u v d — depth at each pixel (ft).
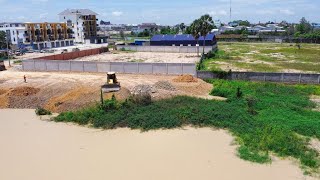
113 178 68.13
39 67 197.88
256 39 444.96
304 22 650.02
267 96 131.95
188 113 106.01
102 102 113.60
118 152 81.61
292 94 135.85
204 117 103.24
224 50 322.96
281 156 78.18
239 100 123.85
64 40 442.09
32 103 127.24
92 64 188.55
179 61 236.43
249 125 97.81
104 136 93.66
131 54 291.17
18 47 353.51
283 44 396.37
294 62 229.86
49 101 125.70
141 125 100.27
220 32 549.13
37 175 70.18
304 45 376.89
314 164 73.05
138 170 71.61
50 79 163.63
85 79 162.71
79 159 77.82
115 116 106.42
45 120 109.81
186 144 86.17
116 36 609.01
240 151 80.53
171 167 72.84
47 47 409.49
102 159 77.61
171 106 115.14
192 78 153.58
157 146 85.15
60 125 104.32
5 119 111.45
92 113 109.60
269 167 72.54
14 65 226.99
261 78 156.25
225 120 102.27
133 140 89.81
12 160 78.02
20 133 97.19
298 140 86.22
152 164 74.49
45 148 85.20
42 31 409.28
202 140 88.84
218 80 160.04
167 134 93.76
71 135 95.04
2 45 343.87
